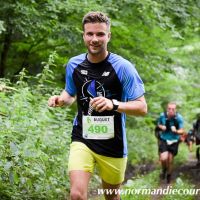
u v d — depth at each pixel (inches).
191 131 527.8
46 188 283.7
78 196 210.7
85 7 419.8
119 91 223.0
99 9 425.4
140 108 215.9
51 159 296.7
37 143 265.6
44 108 337.1
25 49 509.0
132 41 530.6
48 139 307.1
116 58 223.0
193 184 436.8
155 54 558.9
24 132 274.2
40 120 308.7
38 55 518.6
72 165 217.5
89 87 223.5
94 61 223.0
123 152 228.7
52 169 305.0
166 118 491.2
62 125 358.6
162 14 465.7
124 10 456.4
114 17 480.4
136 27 515.8
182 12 478.0
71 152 223.5
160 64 567.5
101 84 221.8
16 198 277.3
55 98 233.9
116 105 206.5
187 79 834.2
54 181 294.0
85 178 215.5
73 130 229.8
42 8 435.8
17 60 524.4
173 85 825.5
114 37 511.8
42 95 402.0
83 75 224.8
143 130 725.3
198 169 547.8
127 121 640.4
